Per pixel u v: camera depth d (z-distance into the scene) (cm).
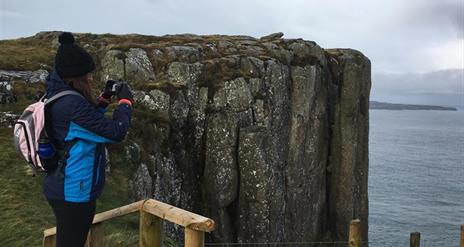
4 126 2527
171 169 3036
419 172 14638
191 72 3528
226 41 4303
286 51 4184
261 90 3672
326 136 4431
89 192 568
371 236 7675
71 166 557
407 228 8206
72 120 547
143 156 2678
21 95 2814
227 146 3362
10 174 2089
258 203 3278
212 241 3272
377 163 16725
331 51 4834
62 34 574
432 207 9856
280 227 3478
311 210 4191
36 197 1948
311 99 4153
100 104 612
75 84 576
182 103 3353
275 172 3416
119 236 1579
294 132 4062
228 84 3538
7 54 3459
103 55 3594
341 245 4209
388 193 11231
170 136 3191
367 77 4756
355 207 4500
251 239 3275
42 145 558
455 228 8281
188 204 3250
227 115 3431
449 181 13050
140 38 4288
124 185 2306
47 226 1700
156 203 702
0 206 1812
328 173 4475
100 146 581
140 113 3014
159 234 738
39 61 3400
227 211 3356
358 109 4569
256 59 3816
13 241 1575
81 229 579
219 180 3312
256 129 3378
